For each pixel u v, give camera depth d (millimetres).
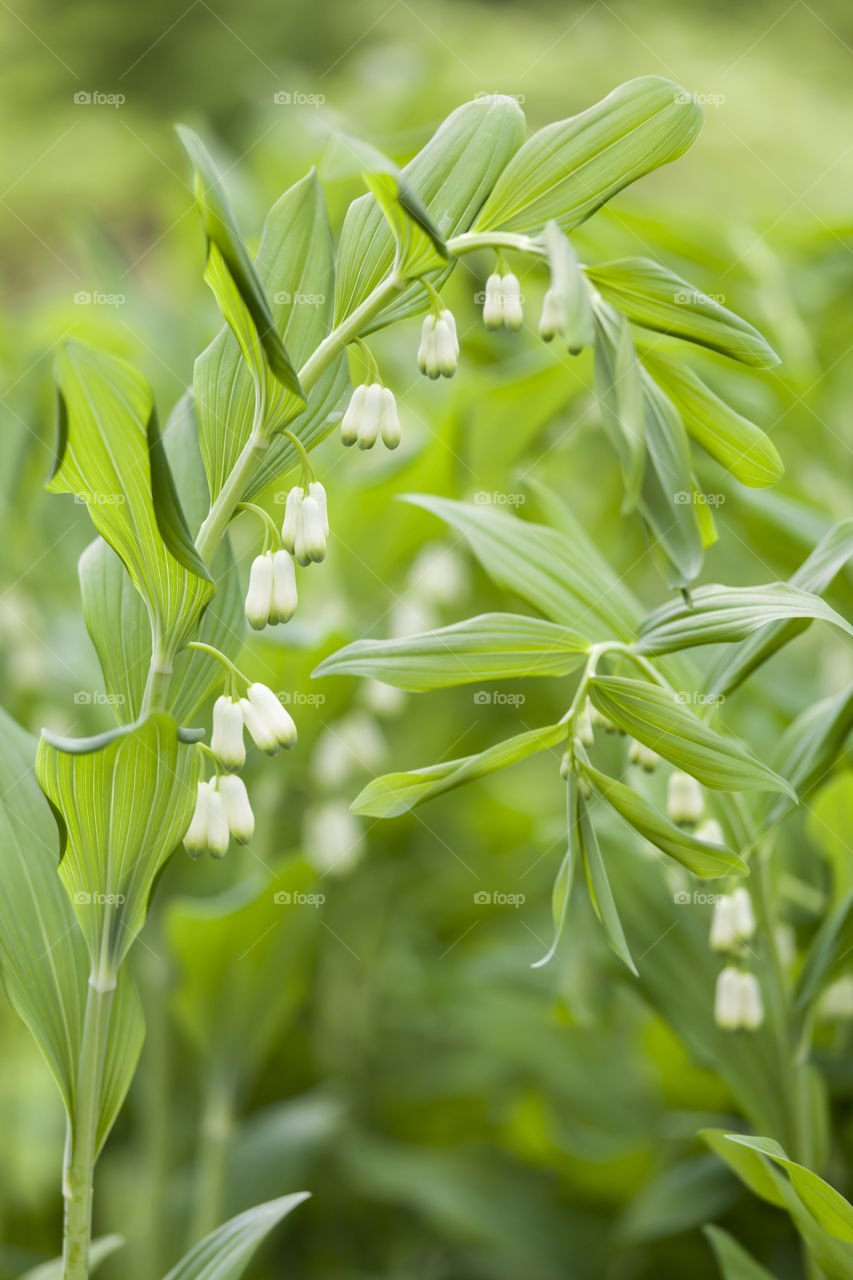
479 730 1816
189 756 1018
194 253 1857
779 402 1392
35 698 1444
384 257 1020
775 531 1234
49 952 1066
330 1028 1828
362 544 1352
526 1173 1685
